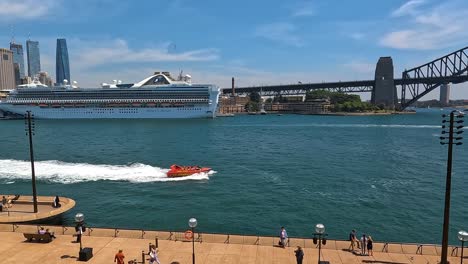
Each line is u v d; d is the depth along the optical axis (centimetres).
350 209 4503
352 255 2598
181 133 13738
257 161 7794
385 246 2681
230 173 6525
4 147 9894
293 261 2509
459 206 4666
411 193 5262
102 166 7119
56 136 12481
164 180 5962
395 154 8981
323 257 2559
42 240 2803
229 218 4178
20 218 3444
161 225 3972
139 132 13938
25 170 6712
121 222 4059
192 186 5588
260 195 5088
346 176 6341
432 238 3675
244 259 2538
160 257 2555
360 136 13388
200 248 2708
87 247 2650
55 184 5716
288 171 6738
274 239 2822
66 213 4269
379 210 4478
